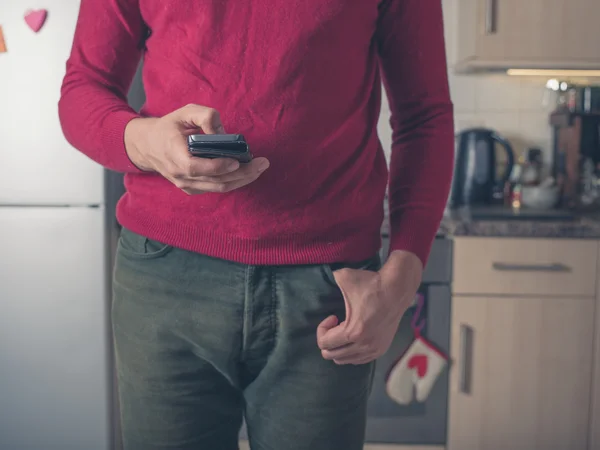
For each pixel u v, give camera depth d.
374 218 0.89
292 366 0.84
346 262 0.85
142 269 0.85
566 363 2.25
